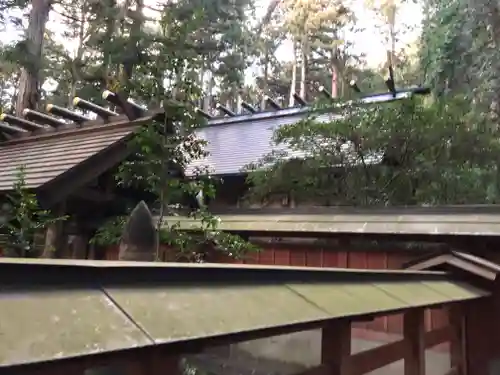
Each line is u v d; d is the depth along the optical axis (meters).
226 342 1.54
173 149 5.31
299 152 9.28
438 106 7.30
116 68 13.41
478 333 4.50
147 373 1.41
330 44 25.81
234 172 9.73
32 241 5.49
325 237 5.91
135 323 1.34
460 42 9.82
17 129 8.25
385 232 5.37
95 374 1.93
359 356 2.68
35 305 1.24
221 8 15.66
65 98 18.23
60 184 5.22
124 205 6.75
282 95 29.75
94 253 6.95
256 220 6.74
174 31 5.74
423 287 3.46
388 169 7.24
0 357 0.98
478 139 7.09
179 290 1.71
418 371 3.28
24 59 11.28
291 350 5.54
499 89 9.16
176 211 6.55
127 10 12.88
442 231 5.02
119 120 6.78
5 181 5.56
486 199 7.43
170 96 5.43
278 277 2.24
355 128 7.15
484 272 4.18
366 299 2.47
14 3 11.98
